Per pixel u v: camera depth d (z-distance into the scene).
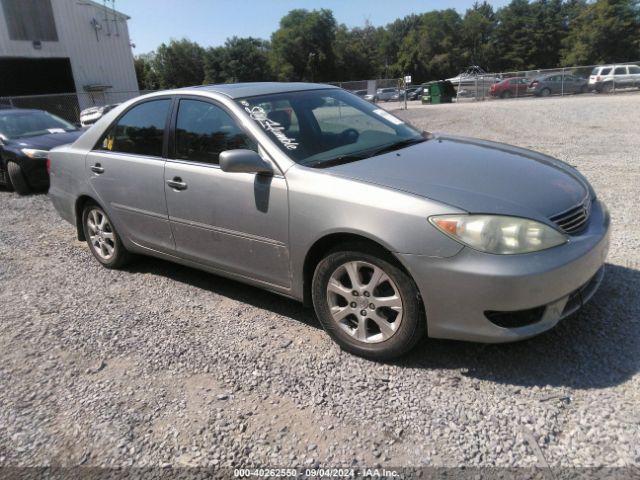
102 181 4.49
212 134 3.70
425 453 2.35
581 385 2.71
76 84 31.31
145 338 3.54
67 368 3.25
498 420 2.51
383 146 3.66
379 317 2.98
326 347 3.27
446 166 3.20
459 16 94.88
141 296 4.26
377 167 3.16
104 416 2.76
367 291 2.98
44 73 31.45
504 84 33.28
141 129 4.23
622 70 29.59
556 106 21.11
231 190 3.46
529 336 2.68
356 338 3.09
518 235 2.62
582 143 10.82
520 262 2.58
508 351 3.06
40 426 2.72
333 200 2.97
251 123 3.48
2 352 3.49
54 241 6.00
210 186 3.59
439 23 92.25
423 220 2.69
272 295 4.11
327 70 82.00
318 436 2.50
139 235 4.35
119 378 3.10
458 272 2.63
